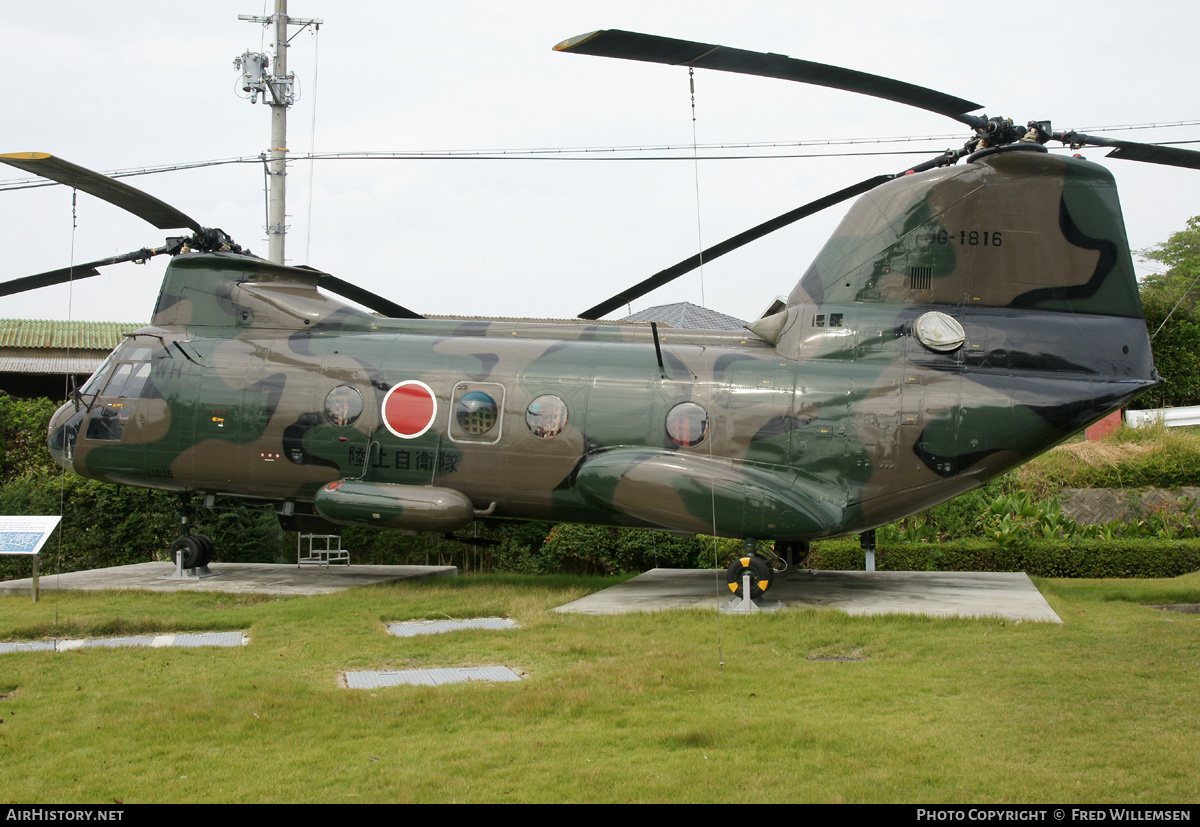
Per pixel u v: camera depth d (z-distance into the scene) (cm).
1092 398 1230
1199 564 1627
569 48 959
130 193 1385
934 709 714
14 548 1298
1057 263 1266
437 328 1520
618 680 802
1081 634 982
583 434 1355
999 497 1894
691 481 1250
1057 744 622
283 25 2292
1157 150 1226
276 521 1998
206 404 1500
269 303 1545
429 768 595
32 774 597
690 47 955
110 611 1238
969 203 1280
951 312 1288
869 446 1271
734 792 548
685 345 1410
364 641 1013
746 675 829
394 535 2086
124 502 1909
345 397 1442
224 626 1133
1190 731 645
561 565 1973
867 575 1515
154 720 696
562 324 1492
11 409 2241
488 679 841
